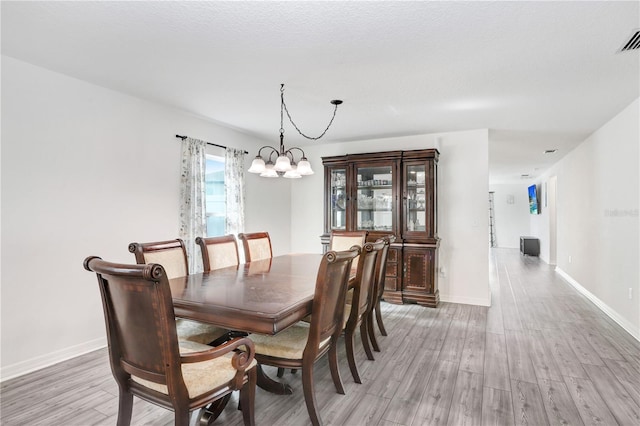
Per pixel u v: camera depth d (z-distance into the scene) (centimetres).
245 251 340
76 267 287
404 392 227
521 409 206
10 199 250
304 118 400
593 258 462
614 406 209
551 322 375
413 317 394
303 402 217
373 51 233
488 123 418
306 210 570
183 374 153
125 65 260
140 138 338
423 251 439
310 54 239
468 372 255
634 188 334
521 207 1148
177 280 239
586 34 209
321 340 191
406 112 372
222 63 254
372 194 484
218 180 451
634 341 317
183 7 185
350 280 254
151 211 348
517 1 176
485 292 445
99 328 301
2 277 246
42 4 182
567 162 611
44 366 263
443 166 469
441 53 236
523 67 257
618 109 358
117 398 218
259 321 163
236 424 194
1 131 245
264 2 179
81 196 291
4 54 244
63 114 279
